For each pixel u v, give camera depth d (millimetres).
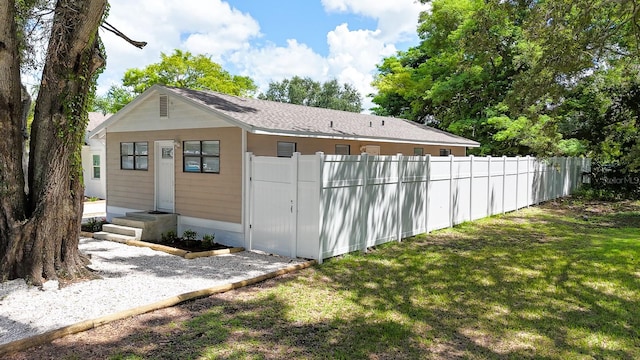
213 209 9758
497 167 14062
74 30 6148
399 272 7238
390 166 9531
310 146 11070
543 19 12141
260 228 8805
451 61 23000
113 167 12414
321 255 7852
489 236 10586
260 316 5152
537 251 8867
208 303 5617
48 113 6367
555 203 17594
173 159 10664
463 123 22828
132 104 11297
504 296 6027
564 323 5039
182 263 7781
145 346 4258
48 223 6219
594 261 8008
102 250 8961
